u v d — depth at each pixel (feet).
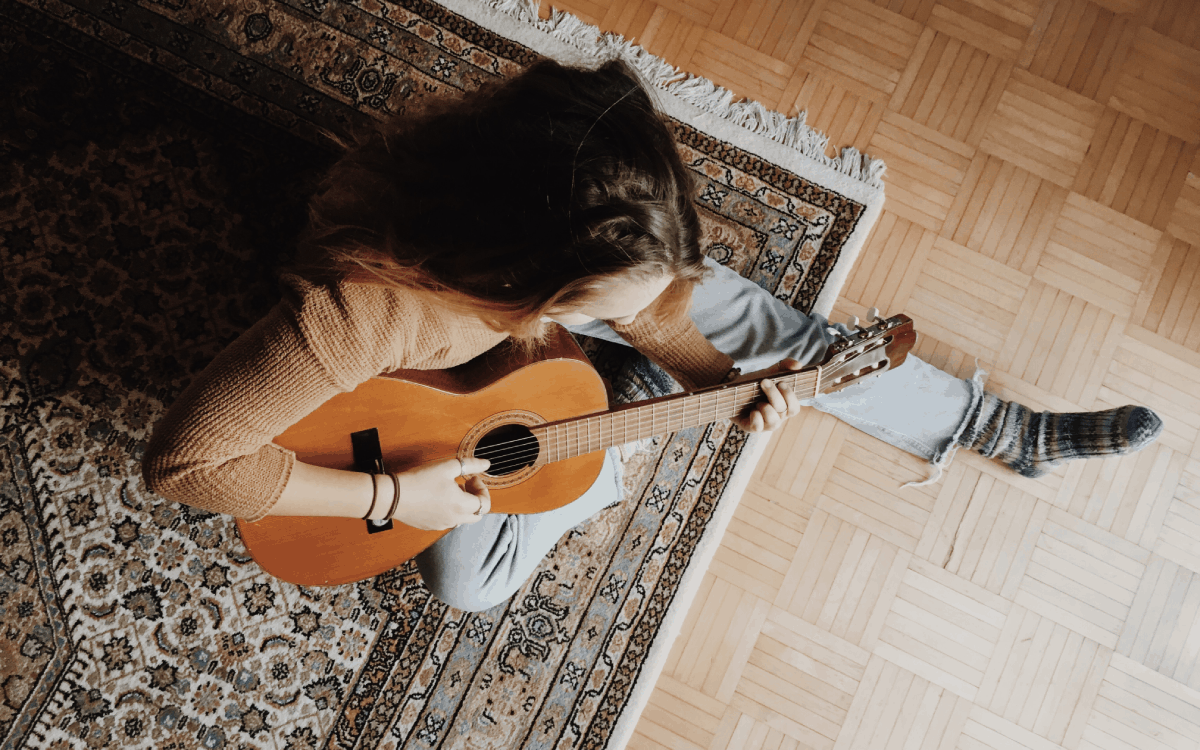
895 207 6.07
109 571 5.26
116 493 5.29
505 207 2.10
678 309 3.07
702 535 5.66
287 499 3.21
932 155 6.12
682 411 3.93
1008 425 5.43
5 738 5.07
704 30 6.16
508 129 2.05
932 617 5.80
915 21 6.24
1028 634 5.78
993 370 5.93
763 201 5.87
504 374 3.91
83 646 5.20
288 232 5.53
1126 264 6.06
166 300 5.40
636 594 5.60
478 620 5.52
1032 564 5.84
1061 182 6.13
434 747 5.42
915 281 6.02
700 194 5.85
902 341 4.14
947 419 5.46
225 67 5.62
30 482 5.21
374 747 5.38
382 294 2.65
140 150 5.45
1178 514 5.84
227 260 5.48
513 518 4.74
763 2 6.23
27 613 5.17
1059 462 5.52
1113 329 5.99
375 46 5.78
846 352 3.91
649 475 5.69
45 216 5.32
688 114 5.94
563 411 4.23
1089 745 5.67
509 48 5.88
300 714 5.36
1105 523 5.85
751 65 6.14
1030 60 6.24
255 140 5.58
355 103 5.72
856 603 5.81
